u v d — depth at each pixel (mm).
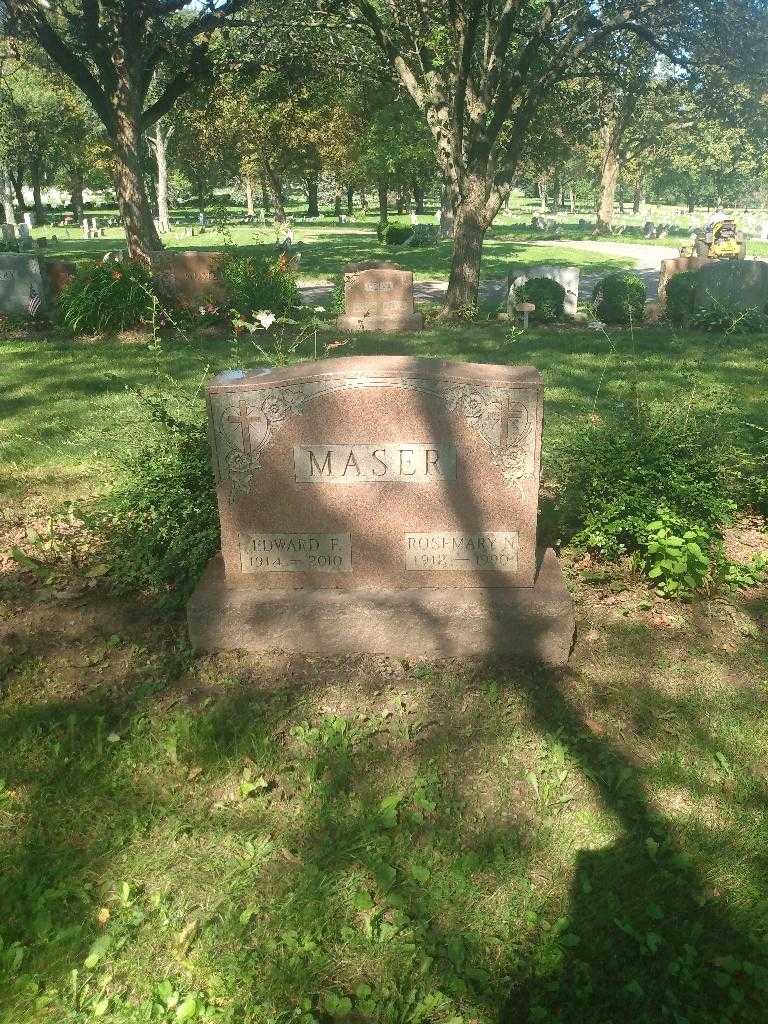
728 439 6039
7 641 4715
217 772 3664
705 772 3625
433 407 4168
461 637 4391
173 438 5699
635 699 4117
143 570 5156
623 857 3186
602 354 12820
